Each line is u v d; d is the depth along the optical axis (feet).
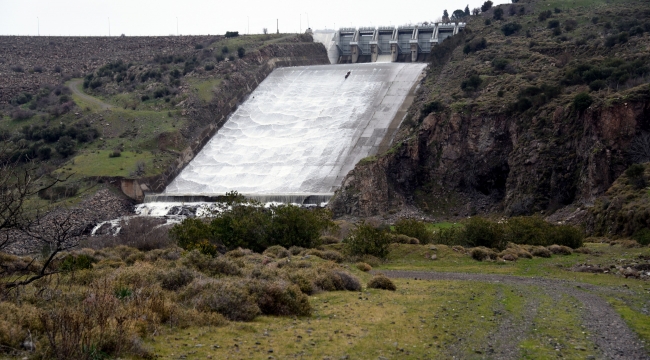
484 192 288.10
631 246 154.71
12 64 544.21
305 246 162.09
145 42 597.93
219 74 460.14
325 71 462.19
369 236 148.56
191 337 60.18
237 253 144.15
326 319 73.41
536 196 252.21
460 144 294.66
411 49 507.30
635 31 350.23
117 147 355.56
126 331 54.60
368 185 283.18
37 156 347.36
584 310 80.43
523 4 519.60
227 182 334.24
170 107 409.08
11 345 51.57
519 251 148.77
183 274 86.79
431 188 295.28
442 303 84.74
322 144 354.95
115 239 213.25
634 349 60.44
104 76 496.64
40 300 67.77
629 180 207.31
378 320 72.23
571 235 162.40
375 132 355.15
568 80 290.35
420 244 164.45
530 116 275.18
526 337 65.10
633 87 254.88
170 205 296.10
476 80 332.39
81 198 287.28
